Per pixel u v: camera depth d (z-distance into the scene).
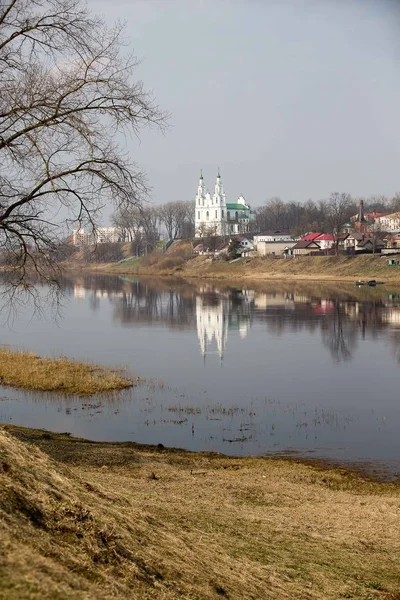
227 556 9.85
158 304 75.88
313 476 18.58
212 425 25.38
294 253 140.75
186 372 35.81
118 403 28.97
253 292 91.25
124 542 8.08
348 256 122.31
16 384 32.28
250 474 18.38
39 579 5.56
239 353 41.75
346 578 10.39
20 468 8.45
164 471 17.67
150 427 25.12
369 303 72.56
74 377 33.47
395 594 9.96
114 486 13.75
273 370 36.22
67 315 65.81
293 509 14.61
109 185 16.05
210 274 134.62
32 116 15.48
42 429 24.31
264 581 9.34
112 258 173.00
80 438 22.47
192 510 12.44
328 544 12.09
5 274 19.02
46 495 8.08
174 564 8.31
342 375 34.62
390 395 30.02
